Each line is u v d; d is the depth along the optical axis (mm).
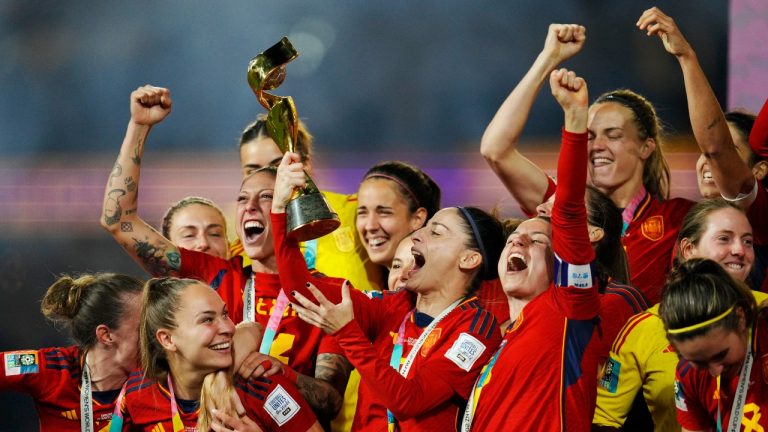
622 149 17656
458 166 52438
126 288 15086
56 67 53750
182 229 18297
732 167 16297
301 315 13547
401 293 15180
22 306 40781
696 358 11898
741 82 39594
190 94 54344
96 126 53969
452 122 53156
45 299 15219
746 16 39469
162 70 54375
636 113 17859
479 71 52844
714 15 46031
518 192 17188
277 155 19078
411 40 53281
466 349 13359
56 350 15328
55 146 53812
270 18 54000
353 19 53438
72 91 53812
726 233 14852
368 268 18688
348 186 52250
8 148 53625
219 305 13727
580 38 16062
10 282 43000
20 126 53875
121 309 14891
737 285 11852
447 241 14336
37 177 52906
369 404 14281
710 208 15133
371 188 18203
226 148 54219
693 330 11719
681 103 47312
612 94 18203
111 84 54188
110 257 45656
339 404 14984
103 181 52781
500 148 16922
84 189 52438
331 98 53812
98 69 54031
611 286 14664
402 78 53719
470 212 14578
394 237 18078
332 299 14023
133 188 16328
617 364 14547
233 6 53938
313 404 14578
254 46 54281
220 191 52750
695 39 46250
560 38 16250
